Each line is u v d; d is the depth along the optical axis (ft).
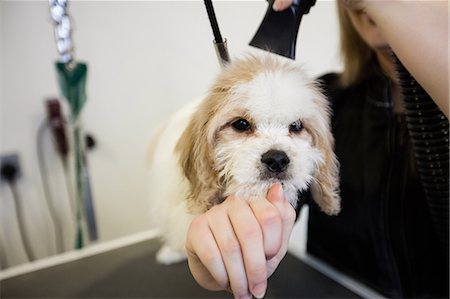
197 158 1.60
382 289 2.99
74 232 4.78
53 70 4.29
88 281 3.23
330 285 3.09
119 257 3.64
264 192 1.33
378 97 2.94
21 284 3.20
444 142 2.14
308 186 1.53
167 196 2.12
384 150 2.88
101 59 4.38
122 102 4.59
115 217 4.98
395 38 1.47
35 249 4.65
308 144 1.51
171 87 4.54
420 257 2.90
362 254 3.11
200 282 1.36
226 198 1.38
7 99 4.17
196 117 1.69
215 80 1.59
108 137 4.66
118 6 4.29
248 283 1.17
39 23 4.13
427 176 2.28
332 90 3.23
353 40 3.09
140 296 3.01
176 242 2.06
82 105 3.65
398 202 2.83
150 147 3.30
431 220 2.77
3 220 4.43
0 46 4.01
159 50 4.45
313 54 4.17
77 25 4.17
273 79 1.44
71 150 4.50
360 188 2.93
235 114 1.45
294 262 3.46
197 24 3.80
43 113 4.37
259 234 1.15
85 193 4.13
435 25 1.40
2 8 3.93
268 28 1.40
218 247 1.19
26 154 4.39
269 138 1.40
